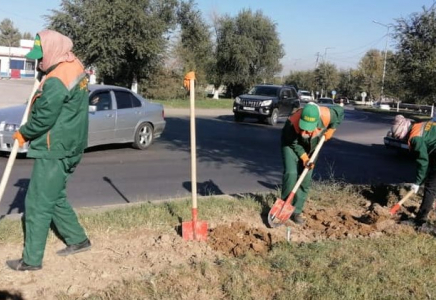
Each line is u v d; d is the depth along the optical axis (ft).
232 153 41.06
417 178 18.44
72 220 13.71
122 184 26.45
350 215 19.66
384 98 225.35
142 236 15.60
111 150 37.45
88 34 97.76
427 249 15.94
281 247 15.14
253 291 12.17
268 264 13.76
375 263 14.37
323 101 142.72
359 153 47.24
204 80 135.85
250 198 20.97
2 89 118.42
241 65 152.15
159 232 16.05
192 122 15.08
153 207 18.62
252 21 155.53
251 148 44.93
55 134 12.20
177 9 122.42
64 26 100.27
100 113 34.35
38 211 12.44
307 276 13.07
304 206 20.70
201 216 18.02
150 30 102.53
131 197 23.54
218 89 163.43
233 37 153.48
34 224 12.47
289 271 13.39
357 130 76.69
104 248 14.48
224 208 19.27
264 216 18.97
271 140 52.21
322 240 16.34
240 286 12.30
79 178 27.30
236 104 72.38
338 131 72.79
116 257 13.92
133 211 17.88
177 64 121.39
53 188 12.47
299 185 17.29
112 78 111.65
